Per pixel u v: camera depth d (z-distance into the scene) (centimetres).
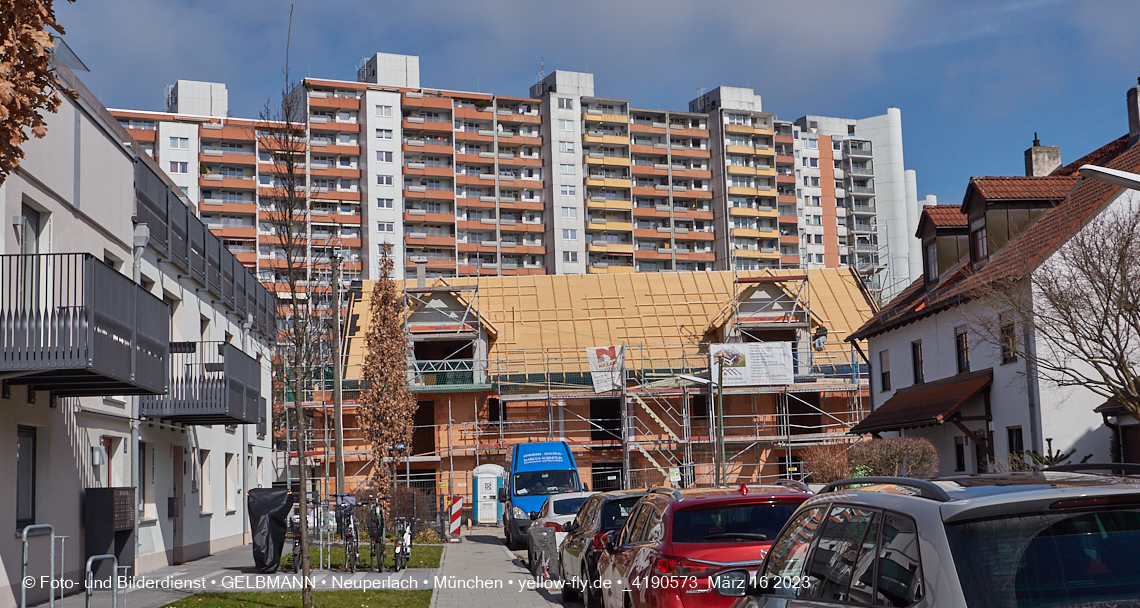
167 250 3619
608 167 19325
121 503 2978
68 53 3062
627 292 8925
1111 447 3838
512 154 18812
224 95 18362
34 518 2581
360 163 17700
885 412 5203
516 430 8006
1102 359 3241
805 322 8112
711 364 7550
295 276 2714
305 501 2436
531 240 18775
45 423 2603
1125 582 661
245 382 4000
